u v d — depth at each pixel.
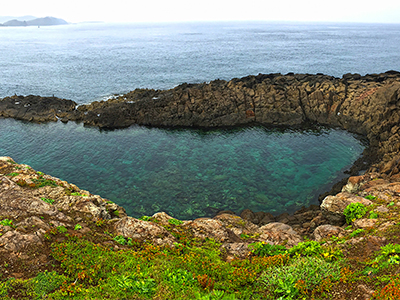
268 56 123.12
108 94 71.12
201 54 133.12
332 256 12.03
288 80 54.88
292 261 11.92
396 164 26.08
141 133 48.41
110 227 14.65
